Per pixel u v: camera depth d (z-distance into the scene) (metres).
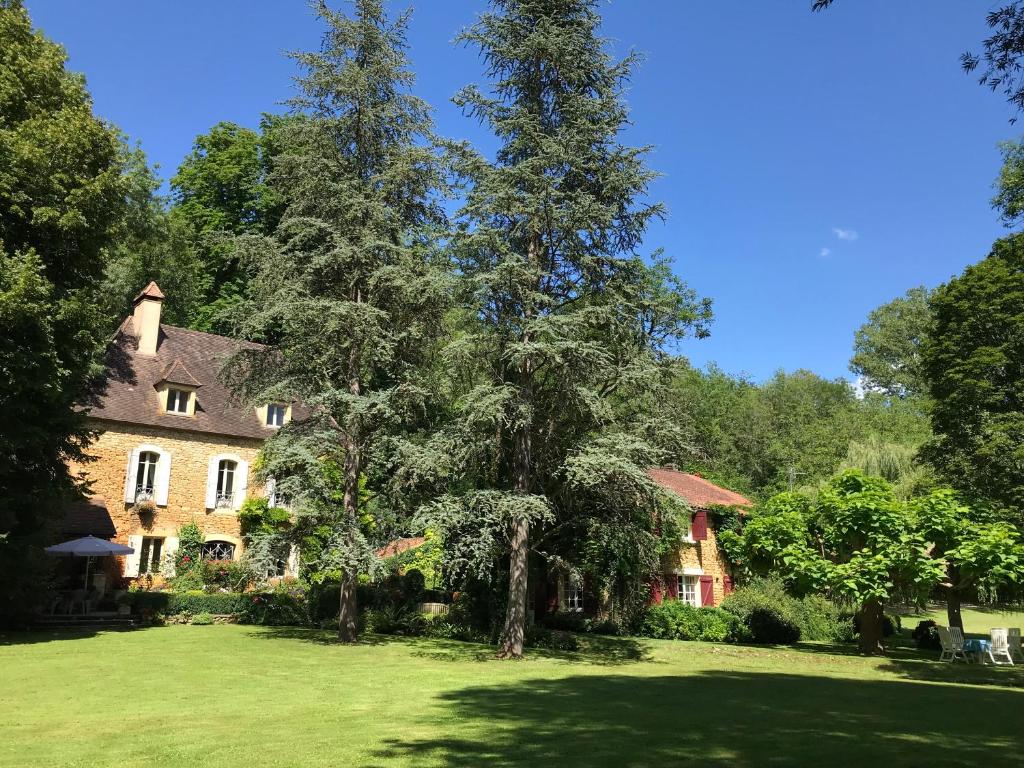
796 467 48.88
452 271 19.05
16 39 18.80
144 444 27.25
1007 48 7.81
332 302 18.53
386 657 16.81
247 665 14.47
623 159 18.48
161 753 6.88
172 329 31.62
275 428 30.73
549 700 10.78
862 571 19.61
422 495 19.64
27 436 17.06
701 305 33.94
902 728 8.70
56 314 17.50
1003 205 29.88
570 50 18.75
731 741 7.67
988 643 20.28
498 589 22.97
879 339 60.25
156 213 33.09
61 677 12.40
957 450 24.48
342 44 21.19
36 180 17.39
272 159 20.47
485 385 17.03
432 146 20.67
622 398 18.73
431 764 6.45
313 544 25.56
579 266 18.78
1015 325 23.47
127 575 26.06
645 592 27.09
